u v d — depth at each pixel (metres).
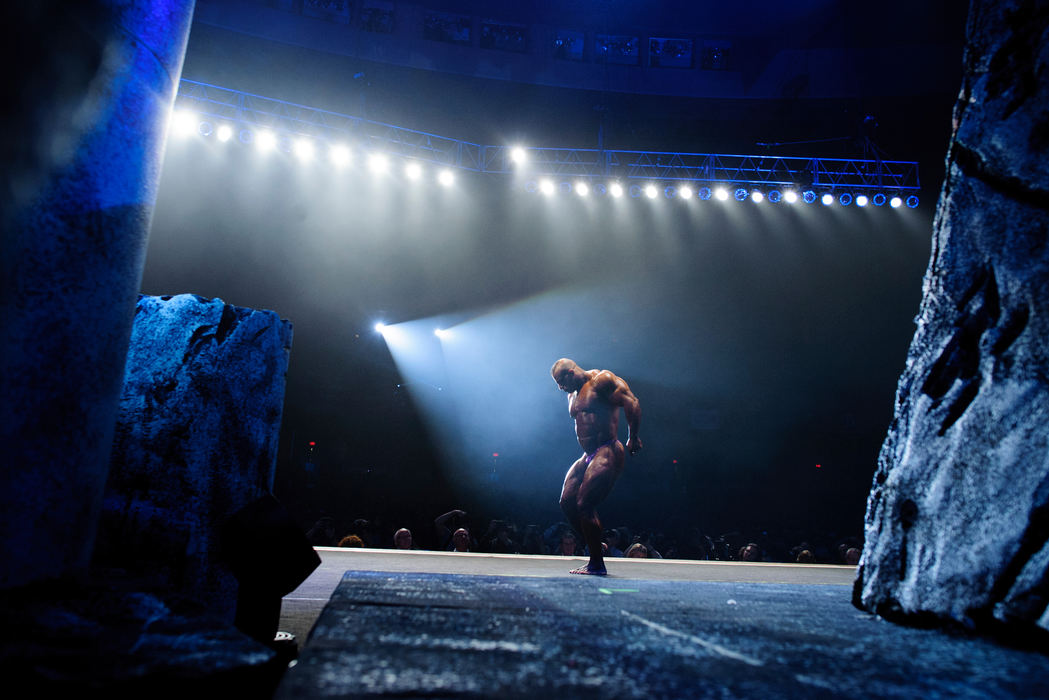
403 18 15.90
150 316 2.37
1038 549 1.44
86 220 1.46
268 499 1.98
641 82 16.55
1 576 1.26
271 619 1.88
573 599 1.83
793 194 13.91
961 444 1.75
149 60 1.67
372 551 5.98
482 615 1.47
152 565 2.06
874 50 15.62
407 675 0.95
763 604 1.87
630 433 4.64
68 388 1.42
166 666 1.04
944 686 0.99
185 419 2.23
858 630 1.47
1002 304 1.79
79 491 1.45
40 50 1.29
